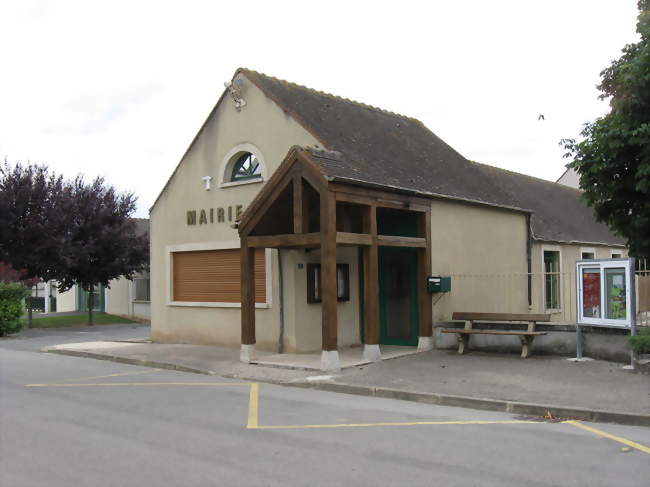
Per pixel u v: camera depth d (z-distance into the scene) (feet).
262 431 24.09
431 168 52.44
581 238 71.36
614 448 21.50
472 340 44.37
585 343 39.45
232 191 49.01
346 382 33.99
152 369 41.86
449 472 18.85
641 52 42.39
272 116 46.65
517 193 73.05
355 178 38.75
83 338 63.98
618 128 42.98
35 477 18.42
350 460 20.13
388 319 48.78
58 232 76.23
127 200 83.56
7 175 75.56
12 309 66.33
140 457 20.47
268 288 45.85
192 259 52.29
